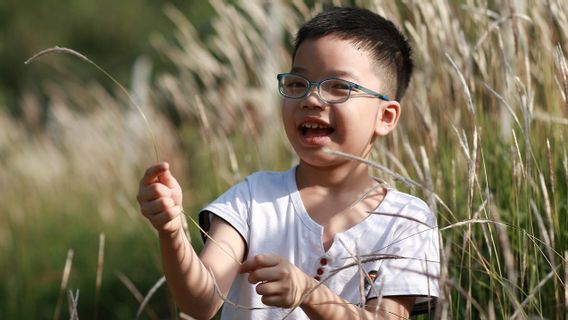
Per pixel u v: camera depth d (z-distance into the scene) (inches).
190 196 254.8
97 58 773.9
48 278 200.4
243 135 182.4
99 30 783.7
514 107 135.1
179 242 95.7
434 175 134.6
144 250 247.0
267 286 88.5
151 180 92.5
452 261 123.9
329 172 106.0
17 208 315.6
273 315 104.4
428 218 104.2
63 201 323.6
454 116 137.2
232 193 109.8
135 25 787.4
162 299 225.9
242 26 189.2
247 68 199.8
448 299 95.5
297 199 106.3
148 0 804.0
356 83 103.9
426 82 142.2
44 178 339.9
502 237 90.0
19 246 273.1
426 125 129.1
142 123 315.0
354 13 109.2
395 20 154.8
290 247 104.3
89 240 277.6
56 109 354.9
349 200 105.8
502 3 141.8
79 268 261.6
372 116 106.0
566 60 130.3
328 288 96.2
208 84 202.1
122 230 275.9
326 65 104.0
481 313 92.8
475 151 100.3
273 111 190.4
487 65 142.9
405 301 100.4
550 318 114.7
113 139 325.7
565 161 113.2
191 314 100.0
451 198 127.6
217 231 107.2
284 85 106.3
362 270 89.8
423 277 99.7
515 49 128.5
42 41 775.1
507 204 126.5
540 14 141.1
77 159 339.3
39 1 801.6
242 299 105.5
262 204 107.4
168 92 302.8
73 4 794.8
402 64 113.3
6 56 778.2
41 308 241.4
